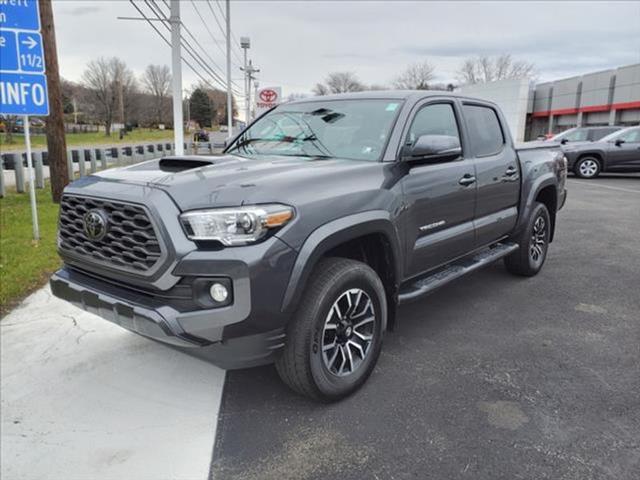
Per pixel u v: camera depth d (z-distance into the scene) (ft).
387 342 12.70
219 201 8.18
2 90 21.13
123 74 283.18
